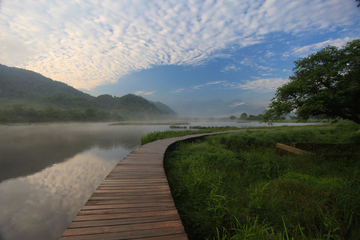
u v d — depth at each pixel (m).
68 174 8.52
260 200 3.56
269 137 12.27
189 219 3.11
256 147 10.89
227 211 3.32
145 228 2.27
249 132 14.51
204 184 4.48
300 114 7.58
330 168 5.61
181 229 2.29
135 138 21.88
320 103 6.62
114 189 3.56
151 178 4.28
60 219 4.95
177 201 3.72
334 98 6.78
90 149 14.62
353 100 6.86
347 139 10.38
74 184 7.36
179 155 8.45
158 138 13.03
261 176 5.54
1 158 11.43
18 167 9.55
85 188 7.00
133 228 2.25
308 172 5.38
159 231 2.22
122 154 12.76
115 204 2.89
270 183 4.70
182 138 12.34
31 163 10.34
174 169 6.20
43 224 4.69
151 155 6.99
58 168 9.44
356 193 3.36
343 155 6.44
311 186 3.94
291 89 7.36
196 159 7.19
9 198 6.11
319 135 13.37
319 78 6.91
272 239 2.51
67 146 16.03
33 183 7.45
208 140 13.53
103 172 8.87
